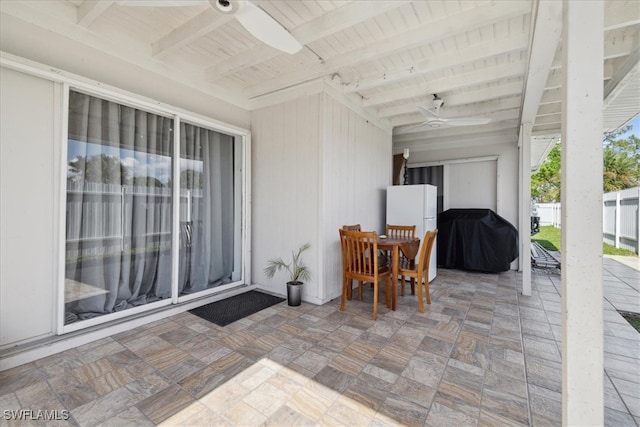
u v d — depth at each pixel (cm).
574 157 125
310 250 368
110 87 266
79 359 225
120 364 218
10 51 220
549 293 402
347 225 409
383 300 376
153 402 178
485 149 588
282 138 393
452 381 200
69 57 251
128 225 292
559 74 331
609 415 171
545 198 1561
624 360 230
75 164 256
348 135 410
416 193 461
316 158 362
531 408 174
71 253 254
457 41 286
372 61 328
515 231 513
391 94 409
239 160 412
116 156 283
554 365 220
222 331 277
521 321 303
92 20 246
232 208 407
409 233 452
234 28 275
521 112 384
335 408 174
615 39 269
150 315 296
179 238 336
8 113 220
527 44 267
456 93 410
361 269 326
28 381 197
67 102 245
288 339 261
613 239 570
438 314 323
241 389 191
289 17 248
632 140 413
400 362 224
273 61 332
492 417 167
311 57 321
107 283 278
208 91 367
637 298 381
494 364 221
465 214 557
